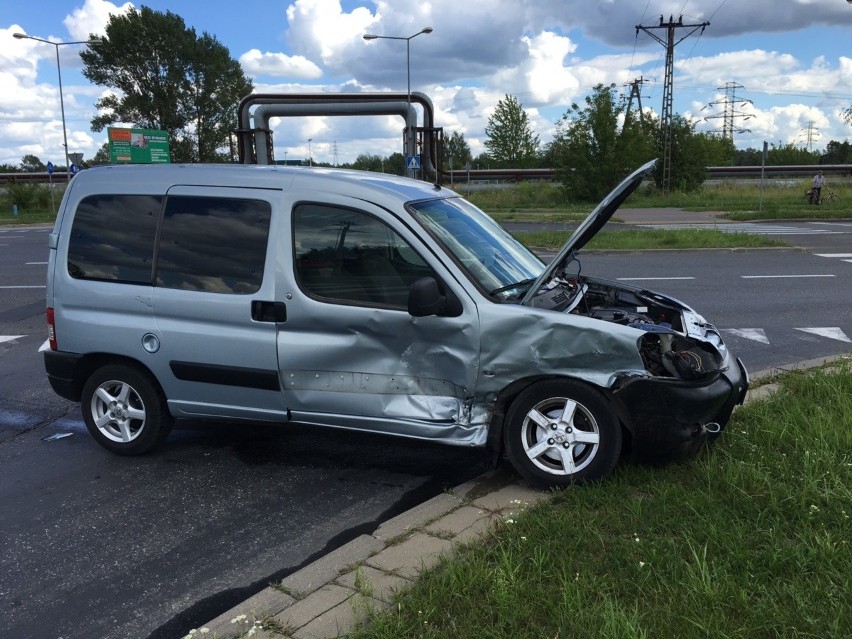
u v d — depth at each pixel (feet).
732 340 27.07
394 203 13.99
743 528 10.82
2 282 45.88
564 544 10.75
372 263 13.89
